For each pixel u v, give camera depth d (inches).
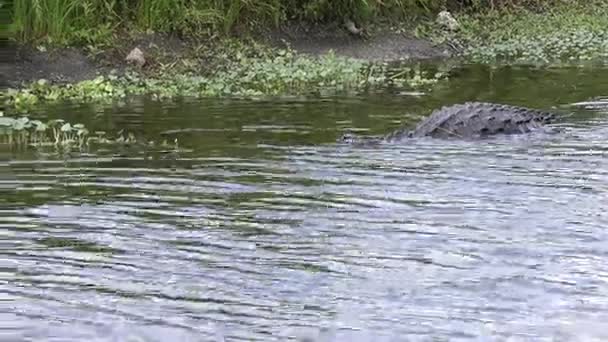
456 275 441.4
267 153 705.6
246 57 1189.1
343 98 972.6
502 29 1520.7
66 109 887.7
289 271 446.6
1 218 527.5
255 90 1013.8
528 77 1130.0
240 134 777.6
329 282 432.5
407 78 1116.5
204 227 515.5
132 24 1168.2
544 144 748.0
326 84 1063.6
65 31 1097.4
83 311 397.1
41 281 431.5
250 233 505.7
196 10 1196.5
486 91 1029.2
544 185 612.4
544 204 566.3
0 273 441.1
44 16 1090.1
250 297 413.7
